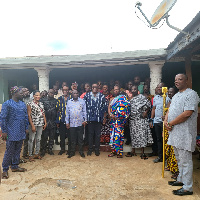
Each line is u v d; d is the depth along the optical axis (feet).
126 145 17.25
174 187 10.09
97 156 15.56
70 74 29.19
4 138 11.23
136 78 20.56
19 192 9.66
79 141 15.52
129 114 14.98
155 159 14.23
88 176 11.62
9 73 27.37
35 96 14.17
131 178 11.31
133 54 18.13
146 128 14.97
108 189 9.98
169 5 10.68
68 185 10.44
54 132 16.05
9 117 11.50
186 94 9.04
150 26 12.38
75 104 15.11
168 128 9.59
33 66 22.02
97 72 28.63
